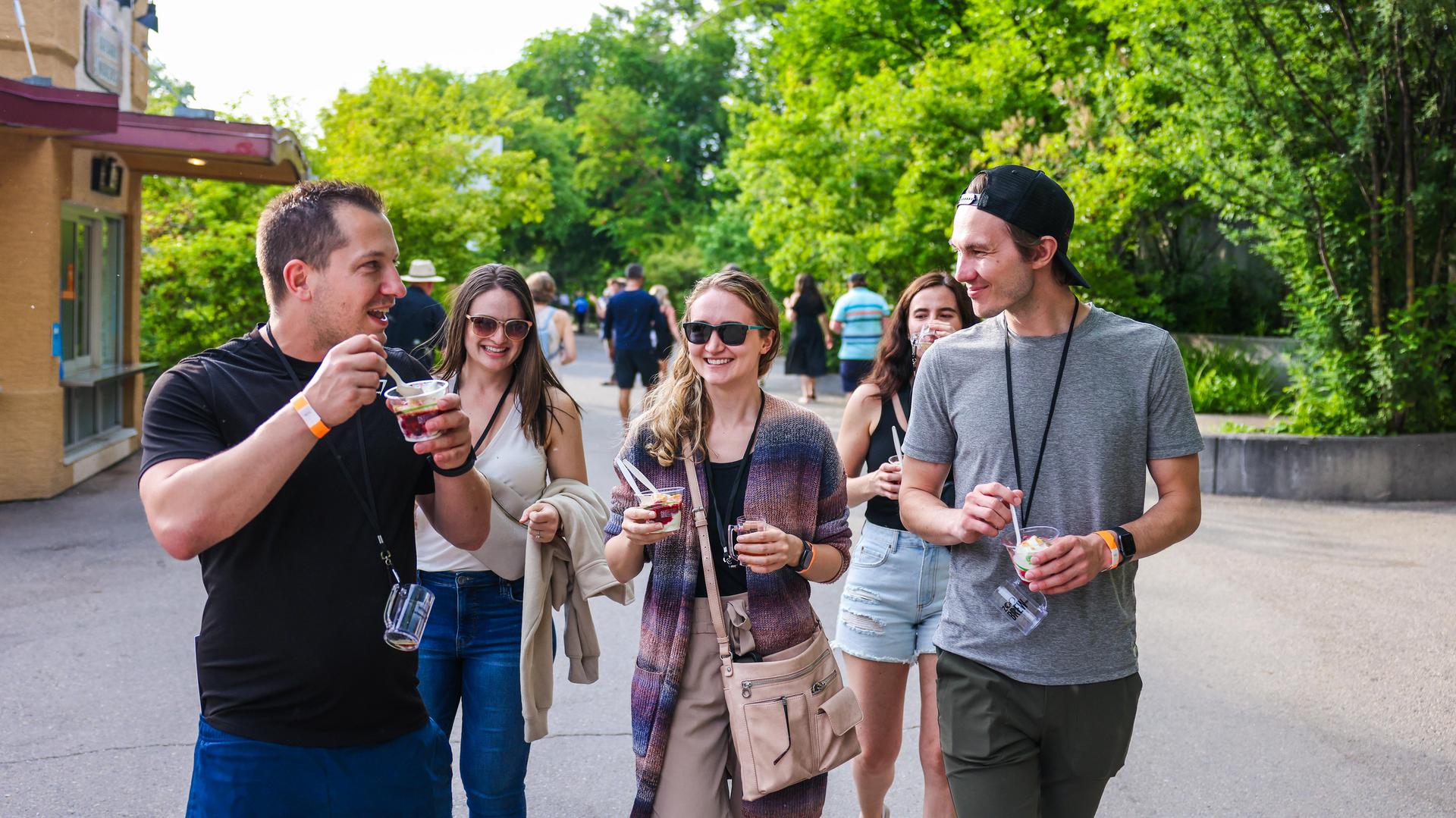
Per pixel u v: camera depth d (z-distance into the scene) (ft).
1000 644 9.34
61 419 33.50
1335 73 32.14
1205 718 17.10
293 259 7.80
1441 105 31.48
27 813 13.64
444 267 61.77
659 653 10.25
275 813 7.73
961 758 9.55
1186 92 34.71
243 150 34.06
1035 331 9.50
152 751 15.49
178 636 20.49
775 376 75.46
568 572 12.10
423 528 11.73
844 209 57.16
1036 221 9.09
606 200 182.29
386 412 8.16
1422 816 13.96
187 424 7.61
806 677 10.10
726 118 167.53
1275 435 34.17
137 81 42.63
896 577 12.62
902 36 73.26
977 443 9.57
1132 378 9.22
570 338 44.60
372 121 66.95
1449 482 33.55
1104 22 57.16
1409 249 32.76
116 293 41.42
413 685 8.33
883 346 13.42
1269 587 24.20
